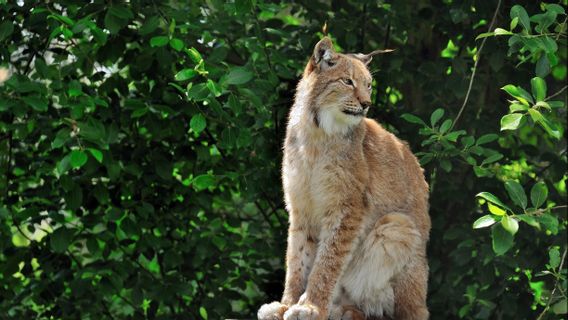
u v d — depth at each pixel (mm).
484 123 12414
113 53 11586
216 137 12266
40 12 10844
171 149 12266
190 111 11188
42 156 11977
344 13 12438
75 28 10188
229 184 12531
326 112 9703
